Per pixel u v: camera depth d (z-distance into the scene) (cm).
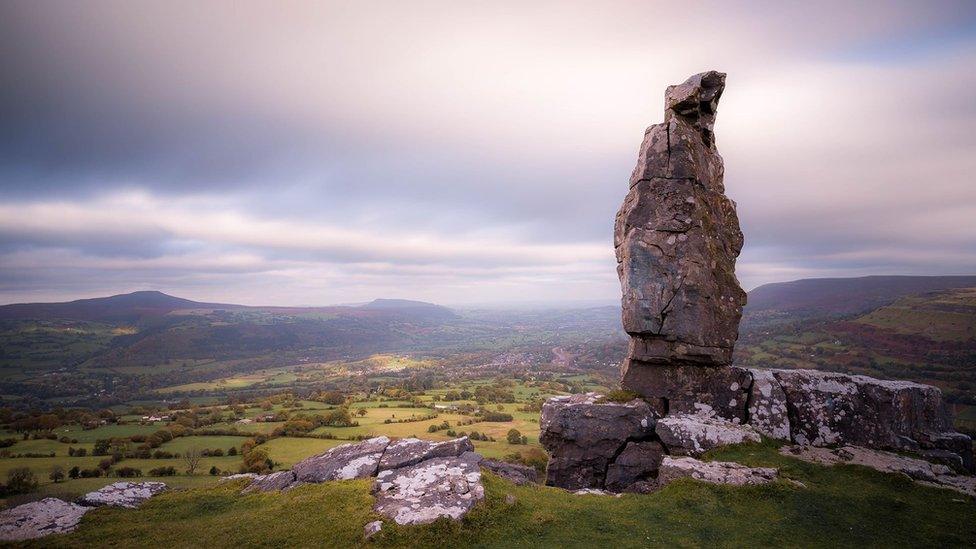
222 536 1070
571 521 1150
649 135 2009
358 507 1155
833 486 1277
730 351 1825
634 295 1884
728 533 1067
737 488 1254
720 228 1955
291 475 1438
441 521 1062
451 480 1259
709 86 2042
